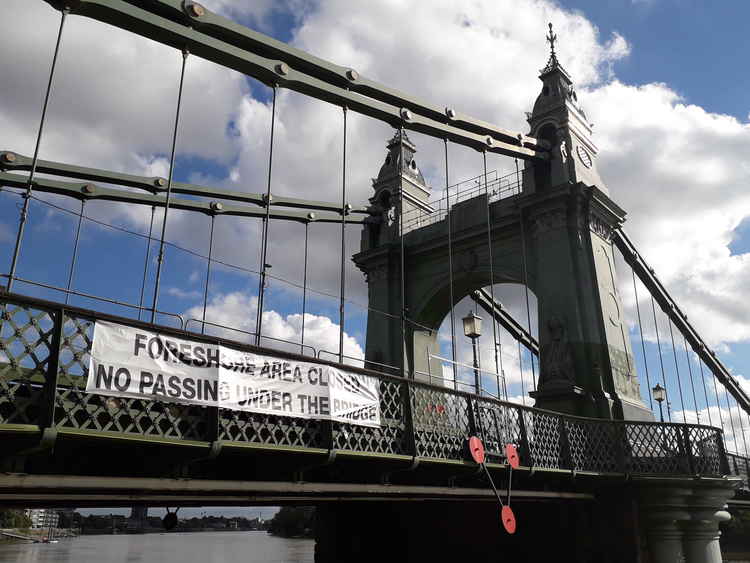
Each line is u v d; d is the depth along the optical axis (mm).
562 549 17969
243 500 9625
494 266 24094
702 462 17750
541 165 23703
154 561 63125
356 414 10414
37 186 16484
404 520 20672
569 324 21188
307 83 15320
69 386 7207
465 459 12547
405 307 26203
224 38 13719
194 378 8281
